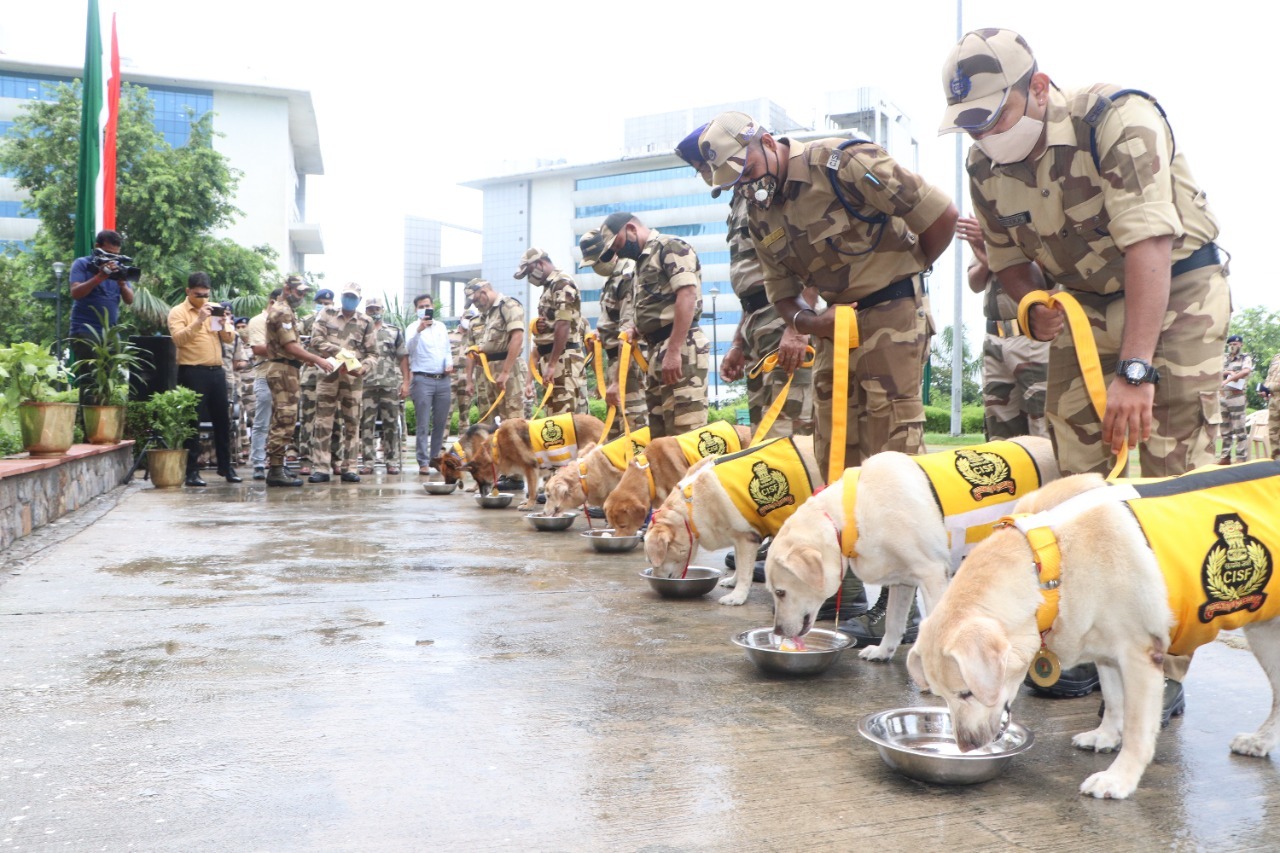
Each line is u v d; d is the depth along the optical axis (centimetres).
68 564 516
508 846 191
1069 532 229
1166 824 206
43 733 255
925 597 320
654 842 194
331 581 477
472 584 477
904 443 388
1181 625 219
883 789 225
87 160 1085
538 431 833
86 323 905
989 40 283
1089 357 283
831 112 8038
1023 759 248
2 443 689
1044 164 291
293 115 7419
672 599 448
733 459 441
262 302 3319
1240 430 1395
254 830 198
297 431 1225
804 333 407
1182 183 283
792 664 316
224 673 313
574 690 302
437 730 262
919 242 383
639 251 648
